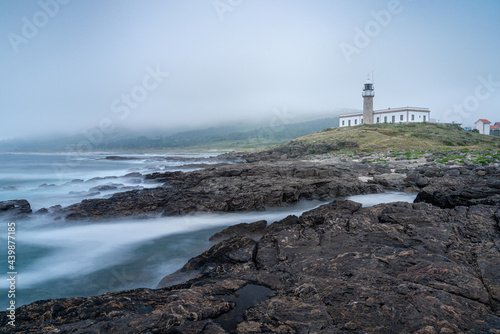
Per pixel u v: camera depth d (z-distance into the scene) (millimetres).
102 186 34844
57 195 33375
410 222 12477
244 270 9633
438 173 29469
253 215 22875
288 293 7672
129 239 17797
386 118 115688
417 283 7543
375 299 6871
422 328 5816
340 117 129625
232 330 6309
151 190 27875
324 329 6023
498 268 7969
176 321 6367
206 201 23609
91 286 12133
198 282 8812
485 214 11867
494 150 55812
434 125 95062
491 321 5902
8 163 86250
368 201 26156
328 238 11547
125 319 6414
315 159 58062
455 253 9281
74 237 18203
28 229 19703
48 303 7750
